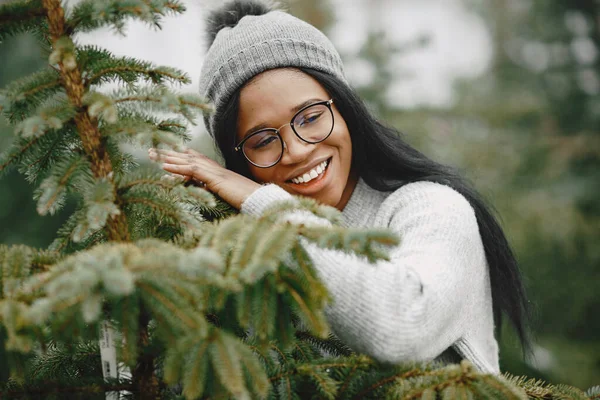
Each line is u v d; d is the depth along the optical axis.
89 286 0.77
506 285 1.79
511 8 7.76
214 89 1.68
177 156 1.59
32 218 3.93
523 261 5.36
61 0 1.11
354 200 1.78
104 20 1.09
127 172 1.30
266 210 1.06
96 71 1.12
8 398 1.02
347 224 1.77
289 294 0.98
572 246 5.39
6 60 4.04
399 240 0.93
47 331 0.86
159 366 1.10
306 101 1.61
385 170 1.76
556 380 4.46
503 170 5.85
